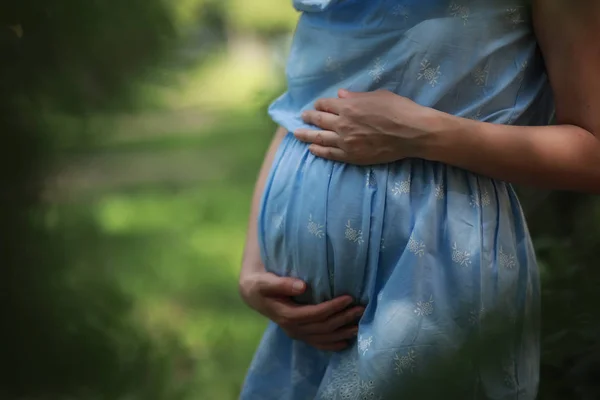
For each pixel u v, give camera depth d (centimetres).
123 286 347
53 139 265
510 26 132
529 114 139
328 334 142
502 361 133
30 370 273
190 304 447
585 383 170
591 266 190
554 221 214
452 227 130
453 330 129
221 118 1149
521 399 136
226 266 547
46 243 282
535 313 140
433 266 129
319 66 141
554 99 134
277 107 153
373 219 132
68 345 277
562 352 175
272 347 156
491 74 132
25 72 248
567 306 184
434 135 128
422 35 131
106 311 299
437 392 129
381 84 135
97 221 339
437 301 129
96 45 258
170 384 311
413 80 133
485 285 130
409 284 129
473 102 132
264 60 1360
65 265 290
